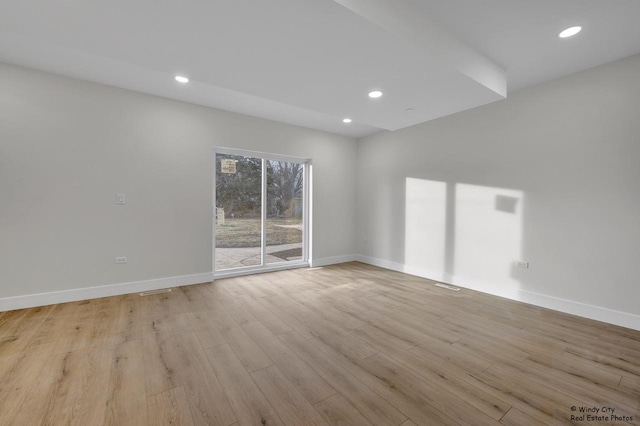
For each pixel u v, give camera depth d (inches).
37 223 115.0
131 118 133.8
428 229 170.4
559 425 56.4
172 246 146.3
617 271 103.3
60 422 55.7
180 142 147.1
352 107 123.4
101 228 128.0
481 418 58.3
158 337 92.3
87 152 124.1
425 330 99.8
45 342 87.6
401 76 93.8
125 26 68.1
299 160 198.8
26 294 113.6
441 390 67.3
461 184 152.9
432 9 77.5
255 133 171.2
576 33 86.8
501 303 127.1
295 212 199.0
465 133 150.9
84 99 123.3
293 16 64.4
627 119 100.4
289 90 106.2
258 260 182.4
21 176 111.9
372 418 58.1
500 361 80.0
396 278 170.1
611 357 82.1
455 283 155.9
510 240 132.9
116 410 59.3
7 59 106.0
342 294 139.5
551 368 76.6
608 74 104.2
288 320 107.7
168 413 58.7
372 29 69.2
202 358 80.2
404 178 185.5
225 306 121.3
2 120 108.5
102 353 81.8
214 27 68.6
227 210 169.8
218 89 132.3
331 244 210.2
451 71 89.7
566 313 115.1
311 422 56.8
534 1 73.4
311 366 77.0
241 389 66.9
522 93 127.8
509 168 132.8
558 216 117.6
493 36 88.7
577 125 111.9
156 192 141.0
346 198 217.5
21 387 66.0
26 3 59.3
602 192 106.3
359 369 75.7
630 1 72.6
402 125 151.9
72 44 76.2
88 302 122.3
